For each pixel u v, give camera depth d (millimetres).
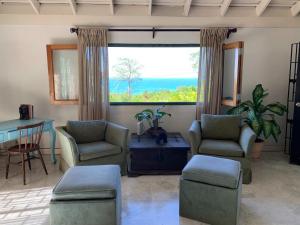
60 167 3689
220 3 4031
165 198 2895
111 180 2219
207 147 3340
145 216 2539
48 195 2955
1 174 3547
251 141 3189
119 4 4066
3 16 4031
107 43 4137
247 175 3227
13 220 2469
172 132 4387
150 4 3891
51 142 3908
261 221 2445
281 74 4426
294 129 3871
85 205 2039
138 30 4191
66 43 4191
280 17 4219
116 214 2105
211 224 2400
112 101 4449
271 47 4348
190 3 3875
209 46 4137
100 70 4121
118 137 3492
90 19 4094
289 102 4449
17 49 4180
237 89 3967
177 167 3555
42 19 4074
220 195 2324
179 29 4215
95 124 3715
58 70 4246
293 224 2404
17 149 3338
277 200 2840
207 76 4188
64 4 4035
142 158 3492
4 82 4250
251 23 4230
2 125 3473
